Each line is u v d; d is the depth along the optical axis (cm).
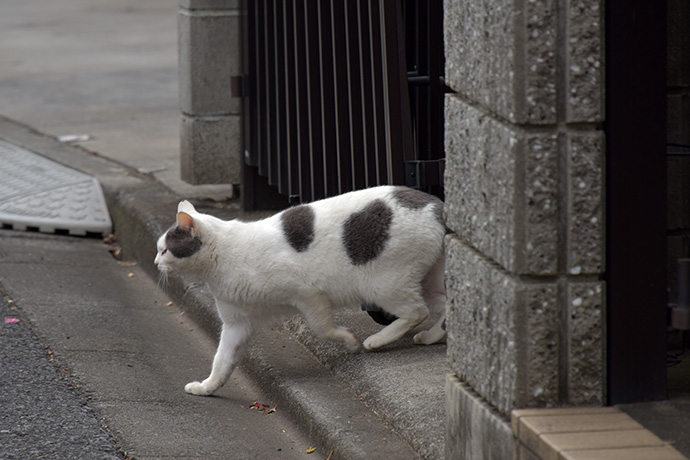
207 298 816
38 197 1166
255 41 962
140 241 1014
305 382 622
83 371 672
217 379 647
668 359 513
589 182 388
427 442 501
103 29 2712
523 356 400
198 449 554
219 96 1070
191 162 1081
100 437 560
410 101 746
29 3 3344
